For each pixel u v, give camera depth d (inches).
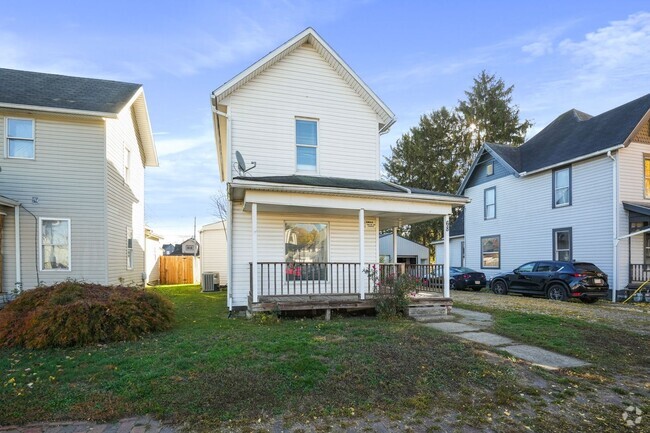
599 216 581.9
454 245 988.6
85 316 241.4
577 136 672.4
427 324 316.8
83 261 446.3
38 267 430.3
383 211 375.2
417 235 1429.6
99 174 455.8
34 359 208.8
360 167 447.8
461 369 190.4
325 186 343.0
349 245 428.5
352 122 449.4
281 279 365.4
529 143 818.2
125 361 198.5
